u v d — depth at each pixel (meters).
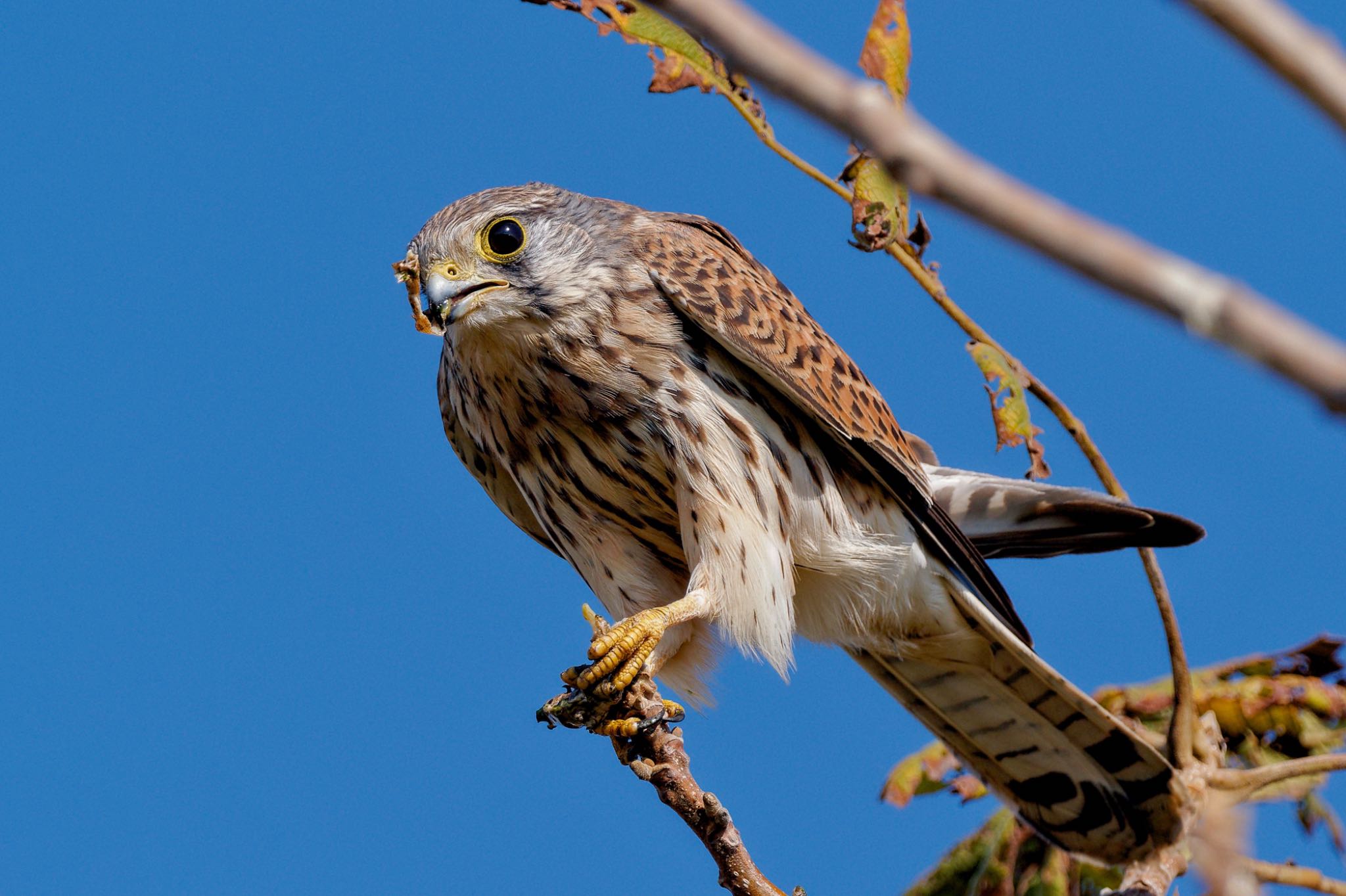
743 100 8.49
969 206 1.85
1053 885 9.27
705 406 9.15
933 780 9.77
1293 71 1.74
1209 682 9.08
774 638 9.05
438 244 9.16
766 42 1.90
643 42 8.51
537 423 9.46
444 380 10.01
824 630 9.99
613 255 9.26
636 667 8.17
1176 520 9.52
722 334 9.05
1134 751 8.80
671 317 9.22
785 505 9.31
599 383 9.13
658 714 7.93
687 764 7.78
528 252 9.05
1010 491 10.08
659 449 9.19
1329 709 8.86
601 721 8.16
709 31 1.90
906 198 8.32
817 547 9.47
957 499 10.27
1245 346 1.77
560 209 9.28
